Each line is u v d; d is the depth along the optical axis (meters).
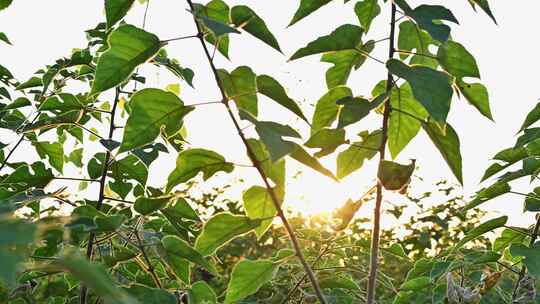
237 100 1.93
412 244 5.13
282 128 1.54
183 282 2.18
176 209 2.38
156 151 2.54
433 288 2.65
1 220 0.76
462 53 1.94
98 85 1.78
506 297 2.59
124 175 2.70
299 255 1.82
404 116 2.11
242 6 1.74
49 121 2.64
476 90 1.99
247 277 2.05
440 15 1.75
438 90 1.62
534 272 2.04
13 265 0.72
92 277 0.75
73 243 2.13
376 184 1.93
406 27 2.09
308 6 1.89
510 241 2.53
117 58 1.77
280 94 1.83
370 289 1.89
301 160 1.69
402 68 1.67
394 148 2.14
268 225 2.01
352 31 1.84
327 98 2.08
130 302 0.75
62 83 3.12
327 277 2.76
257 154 1.90
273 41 1.77
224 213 1.93
